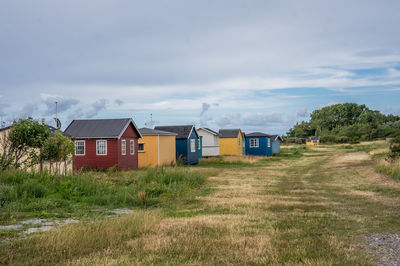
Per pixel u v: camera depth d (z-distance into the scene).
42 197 12.15
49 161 18.39
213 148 43.62
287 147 76.69
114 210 11.20
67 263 5.67
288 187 17.25
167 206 12.12
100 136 25.69
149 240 7.13
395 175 18.28
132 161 27.91
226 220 9.21
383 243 6.87
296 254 6.13
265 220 9.23
